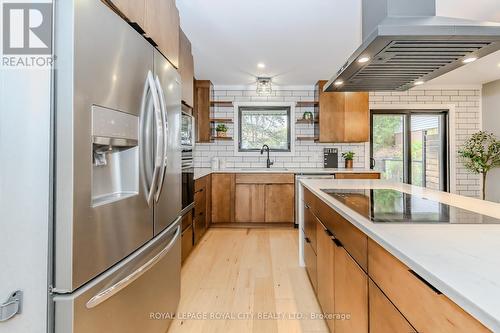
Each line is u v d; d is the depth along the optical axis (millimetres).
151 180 1328
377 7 1557
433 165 4887
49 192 839
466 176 4785
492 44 1358
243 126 4891
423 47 1398
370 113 4848
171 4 1767
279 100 4816
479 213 1235
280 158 4848
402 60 1566
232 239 3686
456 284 579
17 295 802
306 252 2549
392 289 874
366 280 1088
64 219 842
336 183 2410
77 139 858
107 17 1009
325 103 4414
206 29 2748
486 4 2266
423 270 666
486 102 4660
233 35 2885
